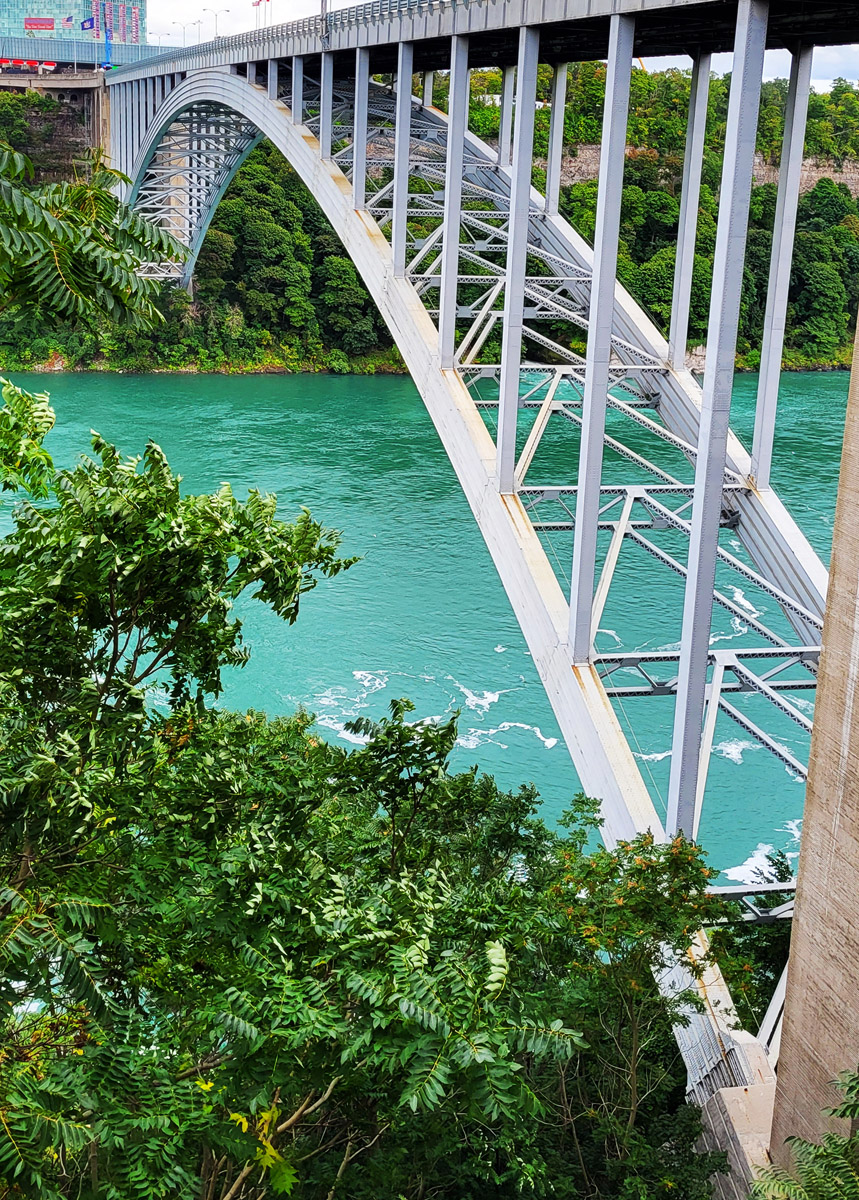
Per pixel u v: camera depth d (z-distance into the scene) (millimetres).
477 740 34312
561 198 81562
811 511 51688
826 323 82312
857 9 15594
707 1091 14539
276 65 36281
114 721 8203
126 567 8070
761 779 33000
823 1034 11578
